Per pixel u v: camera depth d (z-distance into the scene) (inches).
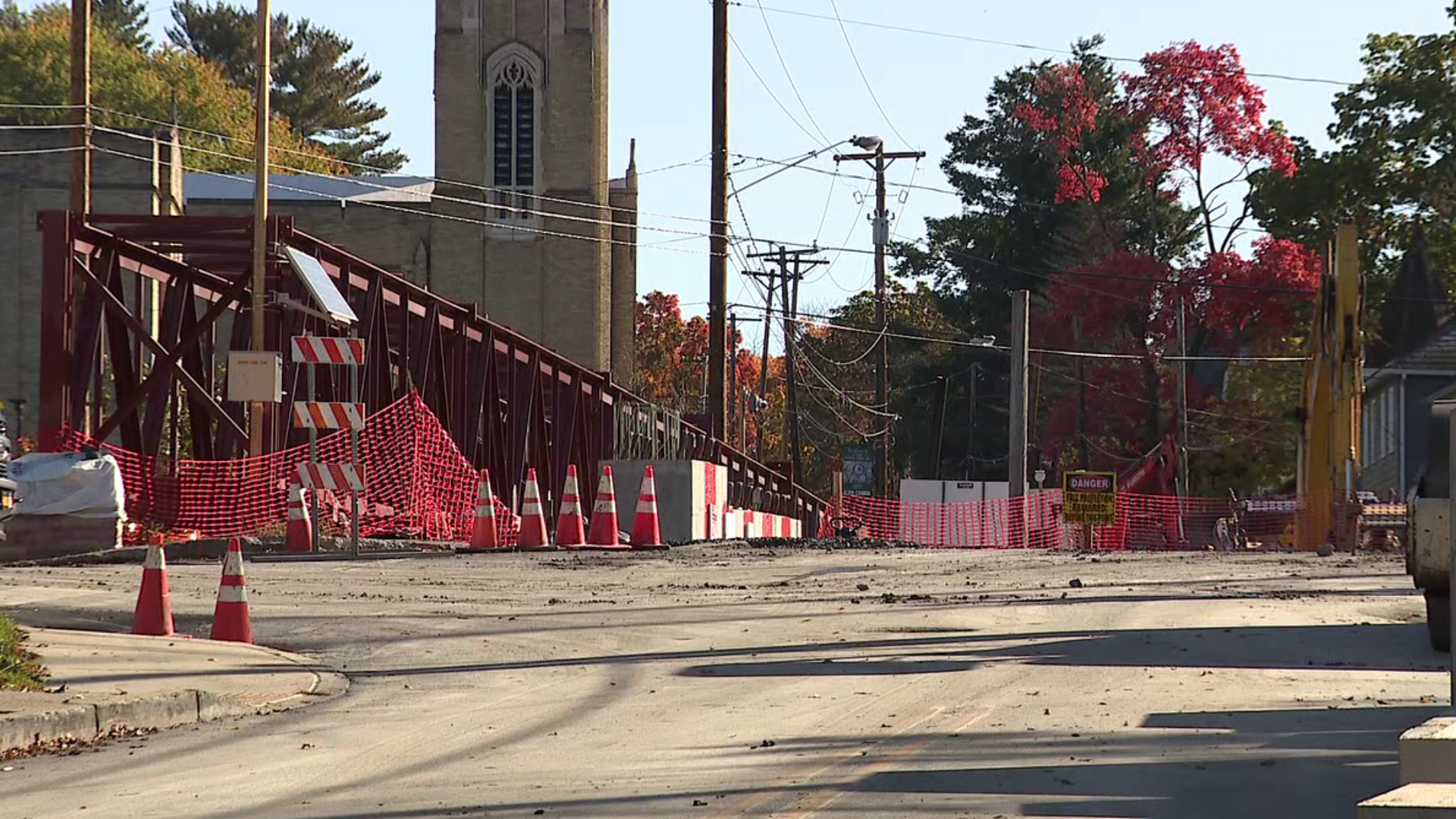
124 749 1595.7
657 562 4010.8
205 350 5093.5
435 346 5177.2
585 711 1776.6
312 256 4633.4
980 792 1299.2
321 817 1231.5
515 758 1485.0
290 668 2119.8
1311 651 2272.4
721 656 2244.1
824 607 2903.5
